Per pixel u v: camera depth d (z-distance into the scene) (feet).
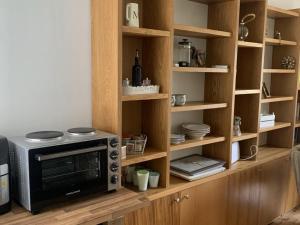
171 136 7.28
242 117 9.40
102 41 5.96
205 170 7.55
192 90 8.47
